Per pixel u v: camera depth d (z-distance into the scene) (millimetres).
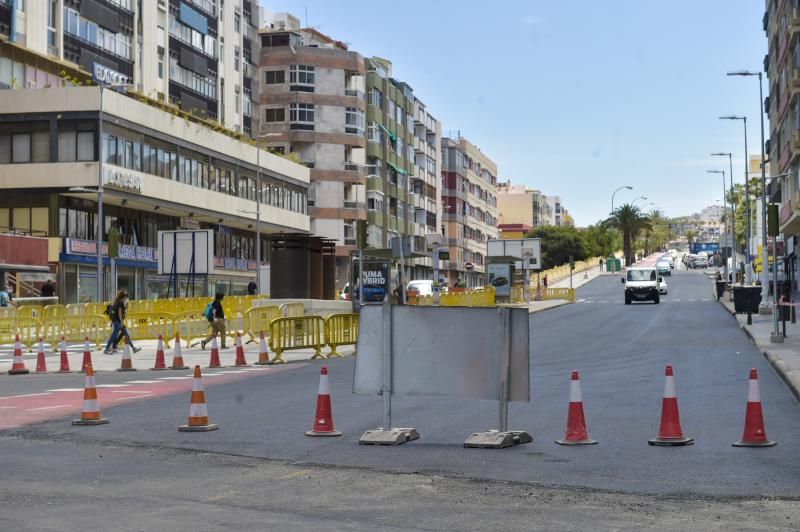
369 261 41844
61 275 55000
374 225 96250
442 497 8062
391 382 11250
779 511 7445
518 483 8688
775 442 10836
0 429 12344
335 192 91375
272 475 9125
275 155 82062
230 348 30141
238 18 85375
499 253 79438
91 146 55969
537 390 17219
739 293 41812
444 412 14070
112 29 64312
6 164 56219
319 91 90812
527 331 10992
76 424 12727
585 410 14266
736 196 139250
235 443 11117
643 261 181250
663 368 21656
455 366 11086
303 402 15391
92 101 55969
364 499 7980
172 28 72688
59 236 55625
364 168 94875
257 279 72812
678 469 9359
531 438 11305
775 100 68562
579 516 7297
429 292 63531
